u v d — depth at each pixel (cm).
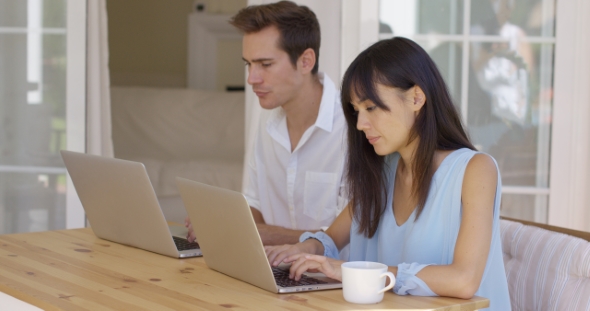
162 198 390
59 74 305
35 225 314
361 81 144
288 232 193
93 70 303
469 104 284
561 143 279
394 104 144
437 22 282
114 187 171
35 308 129
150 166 397
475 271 133
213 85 515
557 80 278
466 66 282
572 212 279
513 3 281
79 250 172
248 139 284
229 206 135
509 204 286
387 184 165
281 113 219
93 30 302
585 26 275
